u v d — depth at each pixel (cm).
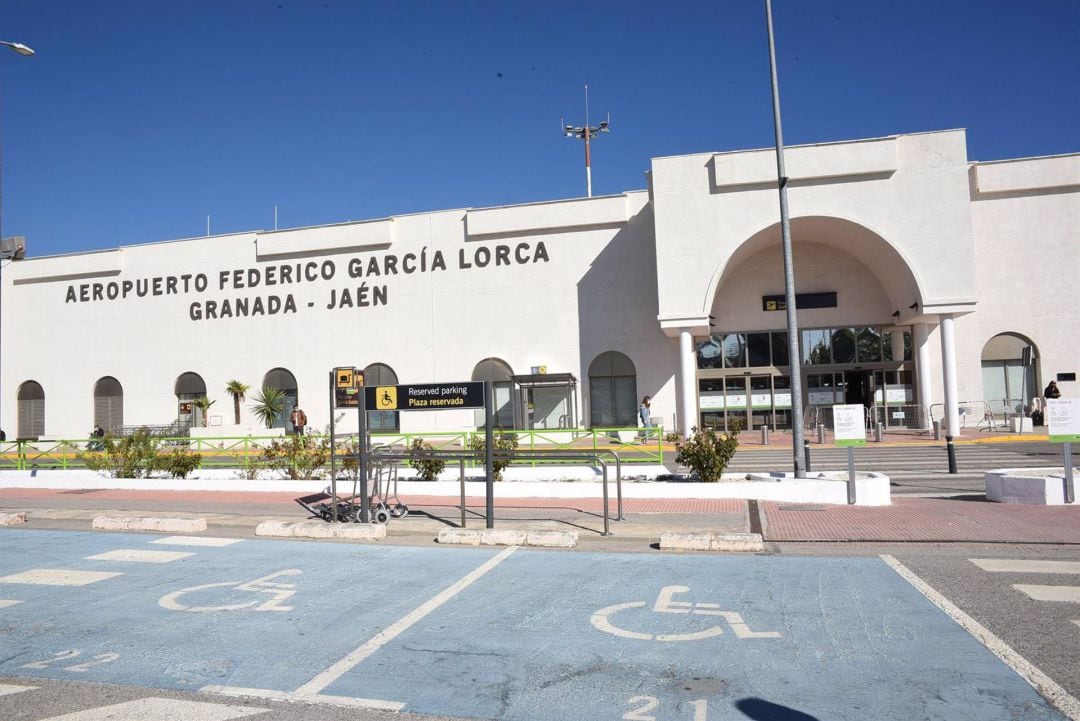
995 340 2942
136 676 520
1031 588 702
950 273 2633
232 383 3500
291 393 3500
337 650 568
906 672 500
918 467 1816
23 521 1205
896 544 923
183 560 897
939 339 3019
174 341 3653
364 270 3422
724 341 3152
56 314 3844
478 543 965
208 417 3572
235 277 3584
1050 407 1187
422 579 782
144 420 3672
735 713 442
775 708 448
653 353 3106
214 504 1387
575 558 874
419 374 3334
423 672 520
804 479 1352
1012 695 460
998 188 2914
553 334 3203
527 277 3238
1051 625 592
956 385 2708
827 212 2703
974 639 562
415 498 1406
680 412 2981
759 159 2742
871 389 3048
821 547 918
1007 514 1093
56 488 1739
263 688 495
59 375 3812
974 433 2708
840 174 2695
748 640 572
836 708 446
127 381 3706
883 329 3055
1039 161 2894
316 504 1338
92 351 3772
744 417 3119
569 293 3195
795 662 523
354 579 787
